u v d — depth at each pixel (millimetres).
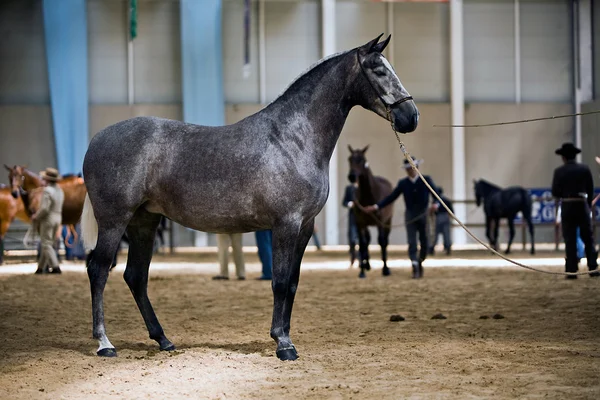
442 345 8312
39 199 22031
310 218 7836
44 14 32406
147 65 33344
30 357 7812
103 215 7926
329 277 18219
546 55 34312
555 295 12906
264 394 6172
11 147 32625
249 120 7883
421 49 34125
